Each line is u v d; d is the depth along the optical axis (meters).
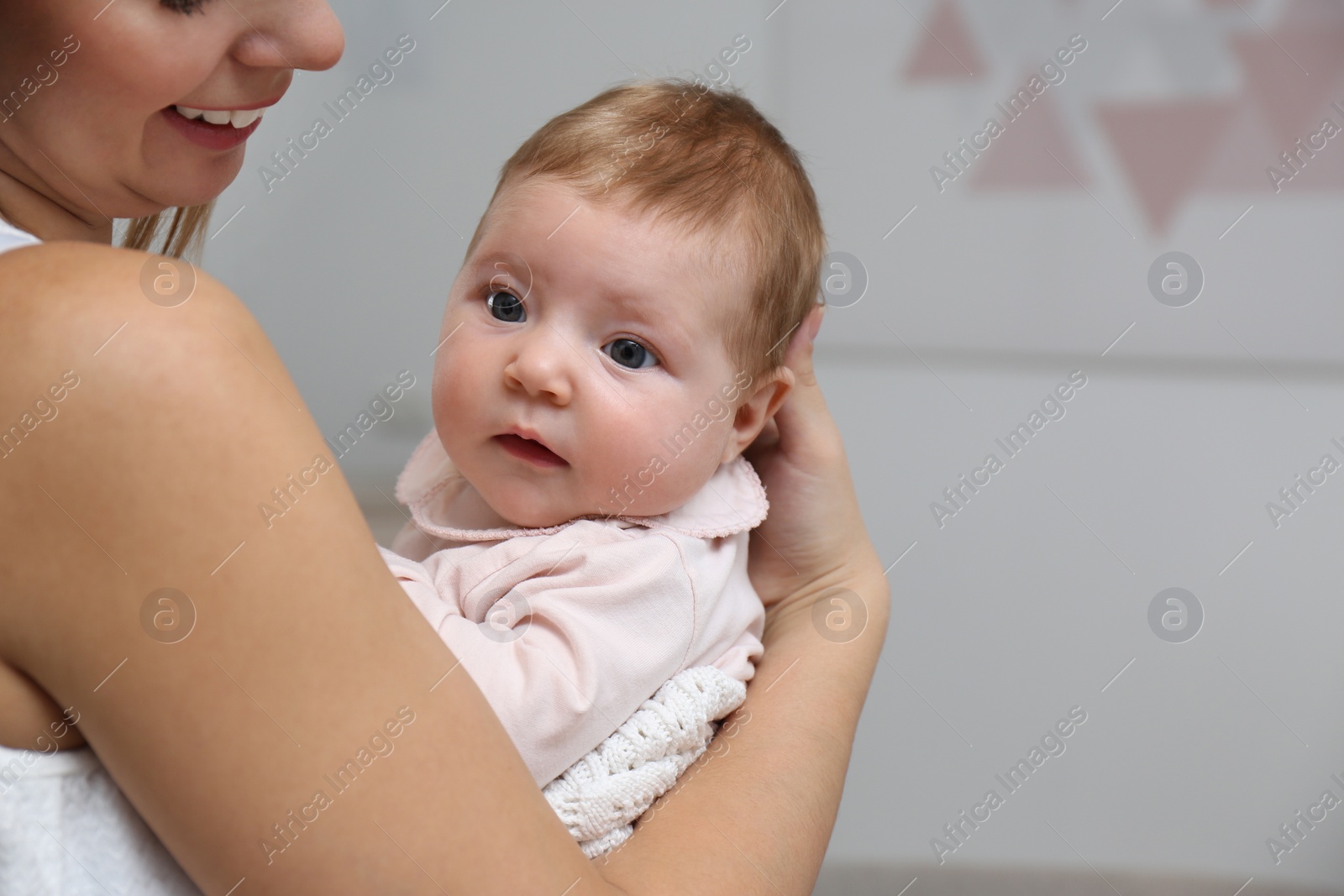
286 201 1.89
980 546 2.10
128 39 0.57
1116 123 2.02
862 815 2.07
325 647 0.48
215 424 0.46
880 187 2.05
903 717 2.08
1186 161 2.02
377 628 0.50
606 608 0.85
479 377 0.92
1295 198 2.00
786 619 1.04
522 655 0.81
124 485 0.45
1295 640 2.03
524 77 1.93
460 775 0.51
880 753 2.08
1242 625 2.04
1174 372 2.06
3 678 0.47
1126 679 2.06
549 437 0.91
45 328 0.45
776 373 1.03
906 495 2.10
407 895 0.48
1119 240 2.04
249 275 1.90
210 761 0.46
